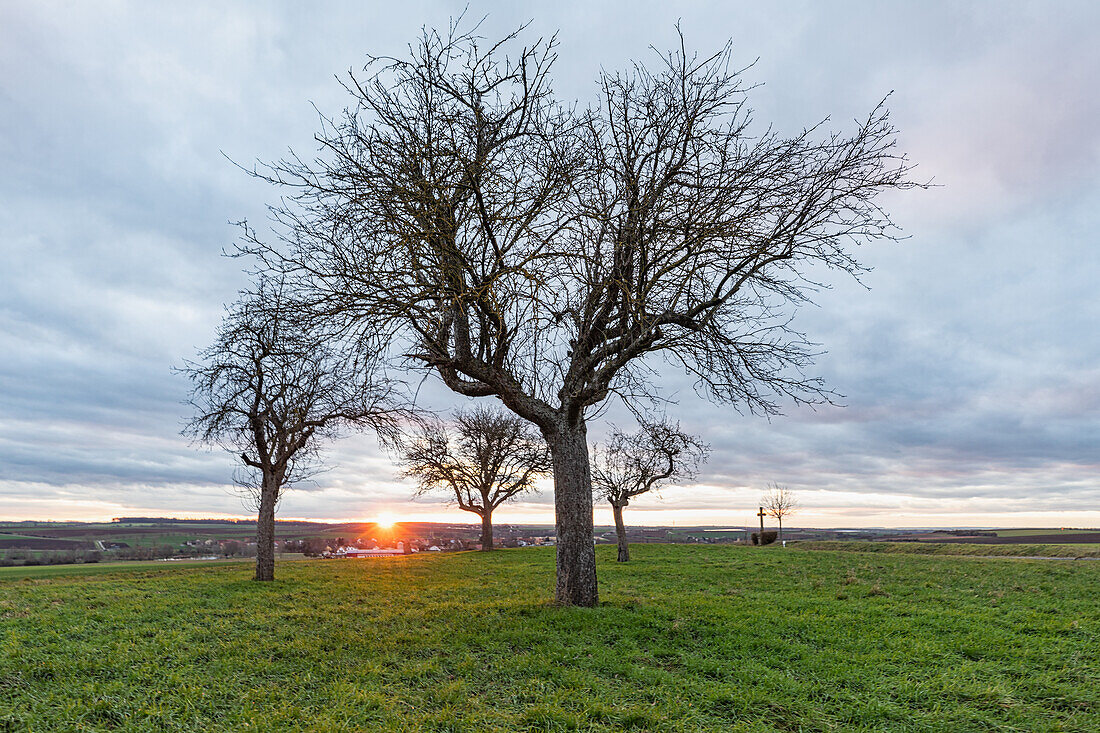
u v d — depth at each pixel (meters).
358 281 11.94
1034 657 9.48
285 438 23.39
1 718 6.73
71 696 7.59
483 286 11.63
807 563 27.12
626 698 7.60
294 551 57.28
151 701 7.45
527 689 7.86
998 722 6.88
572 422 13.89
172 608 14.33
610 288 13.55
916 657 9.44
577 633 10.62
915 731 6.70
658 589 17.98
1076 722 6.88
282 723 6.74
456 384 14.74
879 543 39.22
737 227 12.58
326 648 10.15
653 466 30.84
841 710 7.23
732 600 15.11
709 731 6.65
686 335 12.91
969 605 14.66
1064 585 18.84
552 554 36.78
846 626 11.73
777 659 9.27
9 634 10.77
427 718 6.85
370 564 32.00
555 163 12.54
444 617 12.77
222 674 8.60
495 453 44.88
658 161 13.70
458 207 12.84
